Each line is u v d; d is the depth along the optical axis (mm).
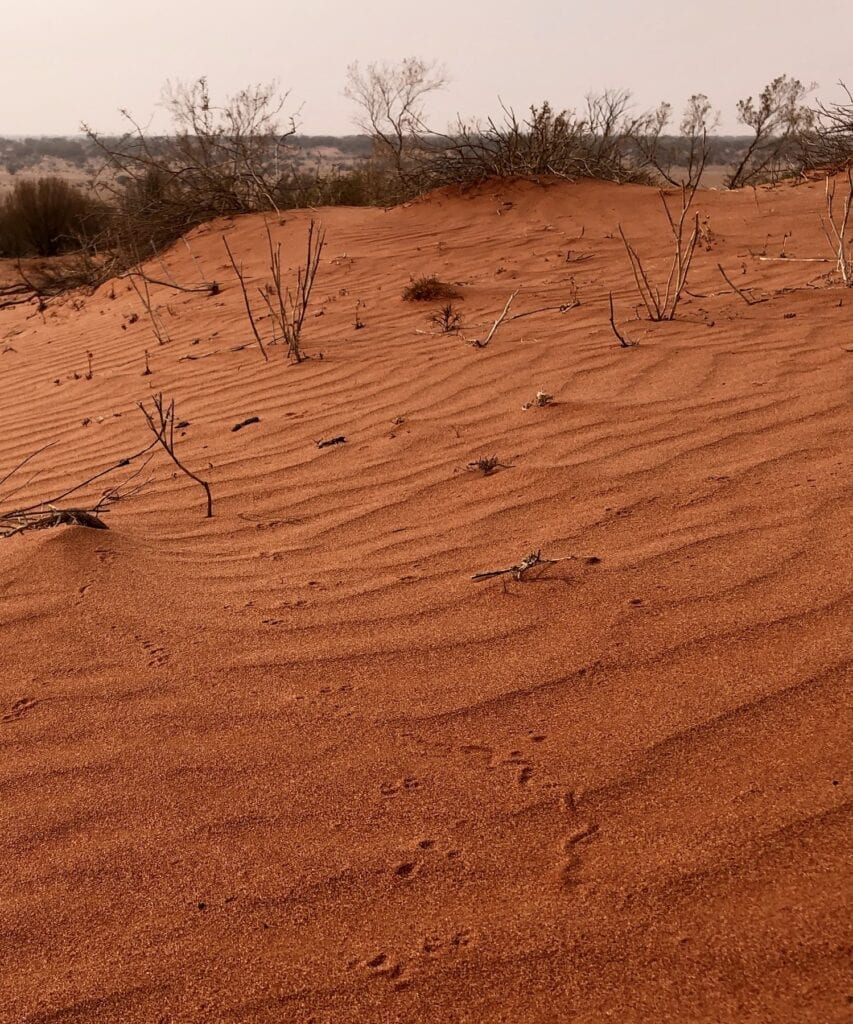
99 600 2510
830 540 2457
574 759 1785
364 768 1823
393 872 1565
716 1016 1254
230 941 1466
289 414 4535
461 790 1737
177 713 2043
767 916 1390
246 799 1770
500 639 2213
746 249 7609
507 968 1367
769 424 3406
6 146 83000
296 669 2176
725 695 1906
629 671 2029
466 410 4160
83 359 6871
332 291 7586
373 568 2682
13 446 4797
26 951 1486
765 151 14234
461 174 10805
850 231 7797
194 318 7414
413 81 13469
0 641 2357
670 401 3838
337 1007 1340
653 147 11719
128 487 3744
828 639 2035
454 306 6562
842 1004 1244
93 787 1836
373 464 3635
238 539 3033
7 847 1699
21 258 15992
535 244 8609
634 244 8227
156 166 11516
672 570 2422
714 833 1559
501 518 2928
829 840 1510
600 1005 1295
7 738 2004
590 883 1494
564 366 4645
